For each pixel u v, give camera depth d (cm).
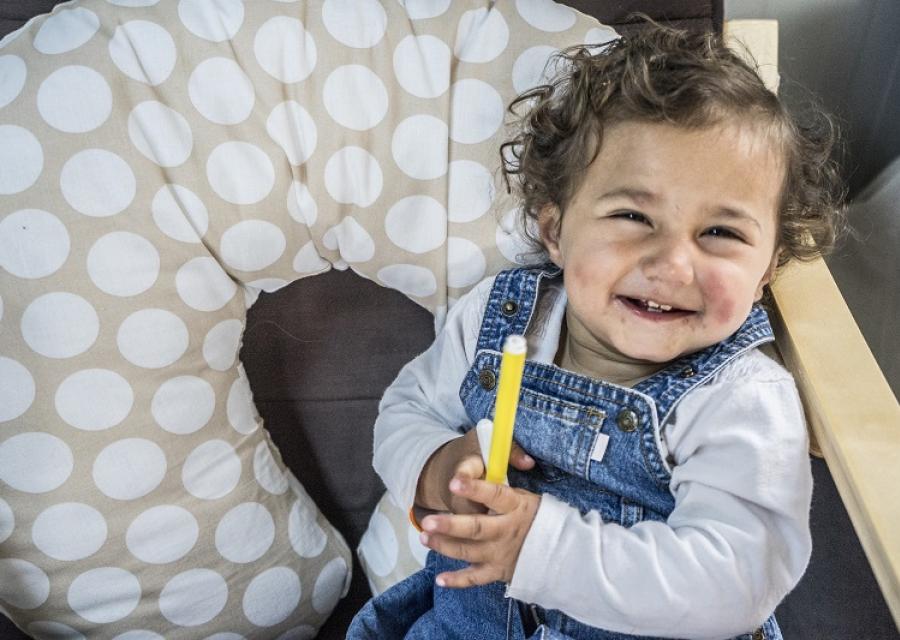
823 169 91
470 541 71
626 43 84
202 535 91
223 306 91
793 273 86
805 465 73
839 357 77
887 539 61
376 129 89
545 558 71
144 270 85
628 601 70
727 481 72
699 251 73
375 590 102
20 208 82
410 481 84
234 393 94
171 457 88
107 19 87
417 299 97
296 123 88
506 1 92
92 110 84
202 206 87
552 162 83
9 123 82
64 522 85
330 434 104
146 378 86
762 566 70
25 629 89
